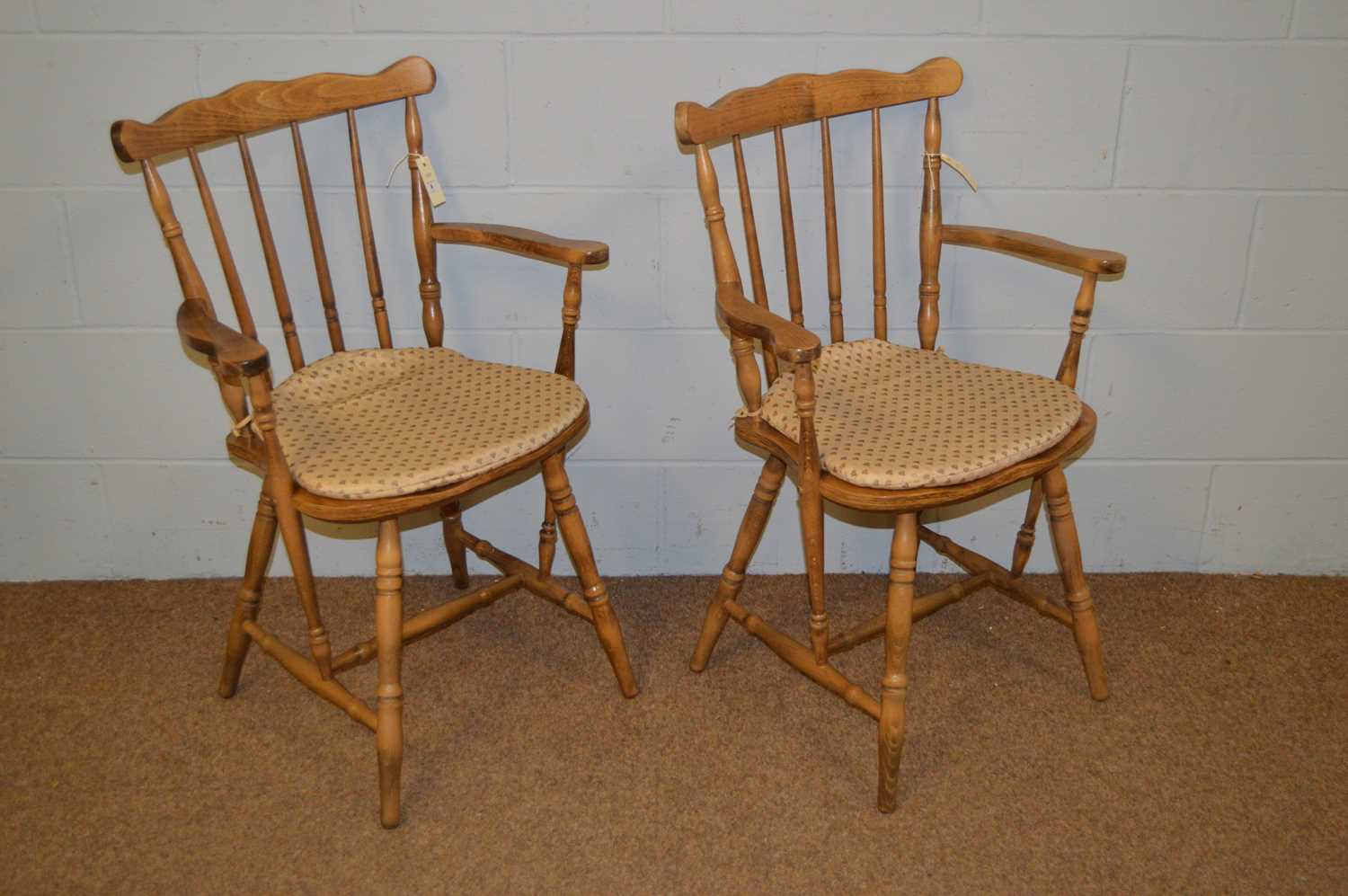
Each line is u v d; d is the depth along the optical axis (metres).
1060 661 1.67
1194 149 1.65
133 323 1.72
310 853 1.32
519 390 1.46
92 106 1.60
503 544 1.88
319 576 1.89
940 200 1.57
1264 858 1.29
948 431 1.33
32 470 1.80
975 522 1.87
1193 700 1.58
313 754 1.48
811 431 1.25
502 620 1.78
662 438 1.81
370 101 1.52
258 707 1.58
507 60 1.59
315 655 1.42
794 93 1.46
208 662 1.67
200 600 1.83
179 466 1.82
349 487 1.22
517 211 1.67
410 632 1.53
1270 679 1.62
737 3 1.56
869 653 1.69
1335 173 1.66
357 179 1.54
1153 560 1.90
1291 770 1.44
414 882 1.27
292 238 1.68
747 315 1.26
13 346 1.72
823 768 1.45
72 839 1.33
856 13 1.57
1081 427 1.38
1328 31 1.58
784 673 1.64
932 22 1.58
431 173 1.56
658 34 1.58
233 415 1.35
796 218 1.68
